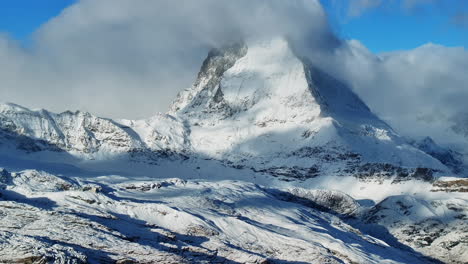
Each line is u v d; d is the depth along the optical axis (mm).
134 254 189625
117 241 198875
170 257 193750
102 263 174500
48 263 150750
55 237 190125
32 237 168000
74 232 198500
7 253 151875
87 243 189625
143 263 184375
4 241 158125
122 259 181000
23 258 149875
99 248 188375
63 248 161625
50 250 155875
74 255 159125
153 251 195250
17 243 157625
